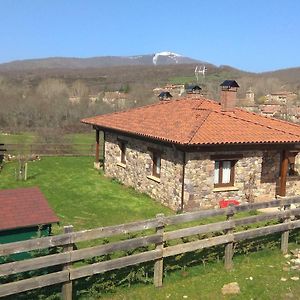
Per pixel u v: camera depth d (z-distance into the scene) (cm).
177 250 851
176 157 1427
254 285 854
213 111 1648
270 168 1602
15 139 3158
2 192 896
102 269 763
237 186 1484
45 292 764
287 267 945
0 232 772
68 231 732
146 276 849
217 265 934
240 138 1421
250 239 1052
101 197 1591
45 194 1600
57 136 3167
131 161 1786
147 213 1397
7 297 738
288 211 1025
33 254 790
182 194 1395
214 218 1320
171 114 1756
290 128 1686
